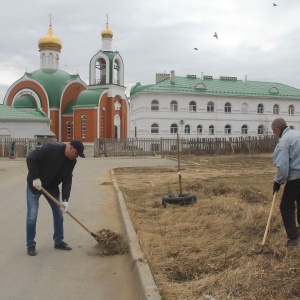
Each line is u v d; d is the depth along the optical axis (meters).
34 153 6.46
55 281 5.42
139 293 4.92
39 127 46.28
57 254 6.56
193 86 58.75
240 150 40.31
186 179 16.88
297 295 4.23
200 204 9.88
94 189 14.64
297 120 63.09
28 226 6.52
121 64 55.22
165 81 58.69
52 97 54.12
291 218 6.09
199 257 5.75
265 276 4.77
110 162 30.25
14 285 5.27
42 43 56.72
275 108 62.09
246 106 60.59
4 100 56.25
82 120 51.50
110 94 53.25
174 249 6.11
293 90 64.62
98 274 5.70
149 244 6.42
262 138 44.97
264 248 5.82
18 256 6.44
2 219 9.21
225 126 59.47
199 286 4.62
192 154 39.50
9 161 31.75
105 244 6.65
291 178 6.03
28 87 54.66
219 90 59.34
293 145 5.99
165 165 26.12
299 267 5.01
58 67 58.09
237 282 4.61
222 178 17.14
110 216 9.71
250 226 7.30
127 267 5.97
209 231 7.22
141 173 20.28
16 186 15.37
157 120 56.09
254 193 10.77
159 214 9.09
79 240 7.41
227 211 8.83
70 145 6.50
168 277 5.08
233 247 6.11
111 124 53.12
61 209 6.78
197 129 57.97
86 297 4.94
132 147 41.47
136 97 58.75
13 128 44.88
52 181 6.66
